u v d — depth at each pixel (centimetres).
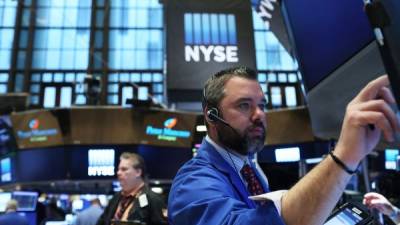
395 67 44
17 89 1605
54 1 1655
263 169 143
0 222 291
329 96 96
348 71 87
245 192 88
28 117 579
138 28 1661
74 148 561
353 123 52
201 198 71
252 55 516
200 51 511
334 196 54
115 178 556
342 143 53
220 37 522
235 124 89
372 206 128
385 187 141
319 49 99
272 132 445
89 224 369
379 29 45
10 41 1645
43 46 1641
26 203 344
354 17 83
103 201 590
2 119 586
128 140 557
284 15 121
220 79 94
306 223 54
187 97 504
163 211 208
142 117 559
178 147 556
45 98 1585
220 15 537
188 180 79
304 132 432
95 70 1619
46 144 568
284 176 144
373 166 187
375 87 52
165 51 516
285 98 1285
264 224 55
